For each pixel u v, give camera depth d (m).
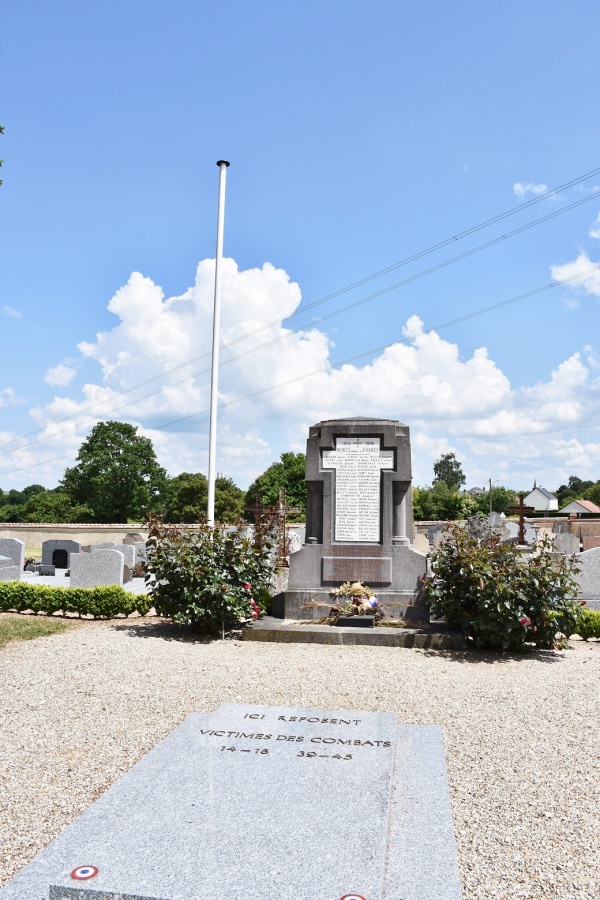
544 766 5.74
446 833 4.08
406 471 12.43
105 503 59.69
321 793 4.31
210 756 4.88
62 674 8.55
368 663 9.38
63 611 13.92
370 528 12.46
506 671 9.22
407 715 7.06
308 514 12.73
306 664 9.23
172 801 4.20
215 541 11.76
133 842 3.74
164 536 11.74
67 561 26.28
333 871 3.48
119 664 9.08
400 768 5.02
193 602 11.13
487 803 5.00
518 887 3.95
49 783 5.29
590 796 5.15
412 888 3.52
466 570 10.46
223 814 4.04
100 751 5.95
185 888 3.34
